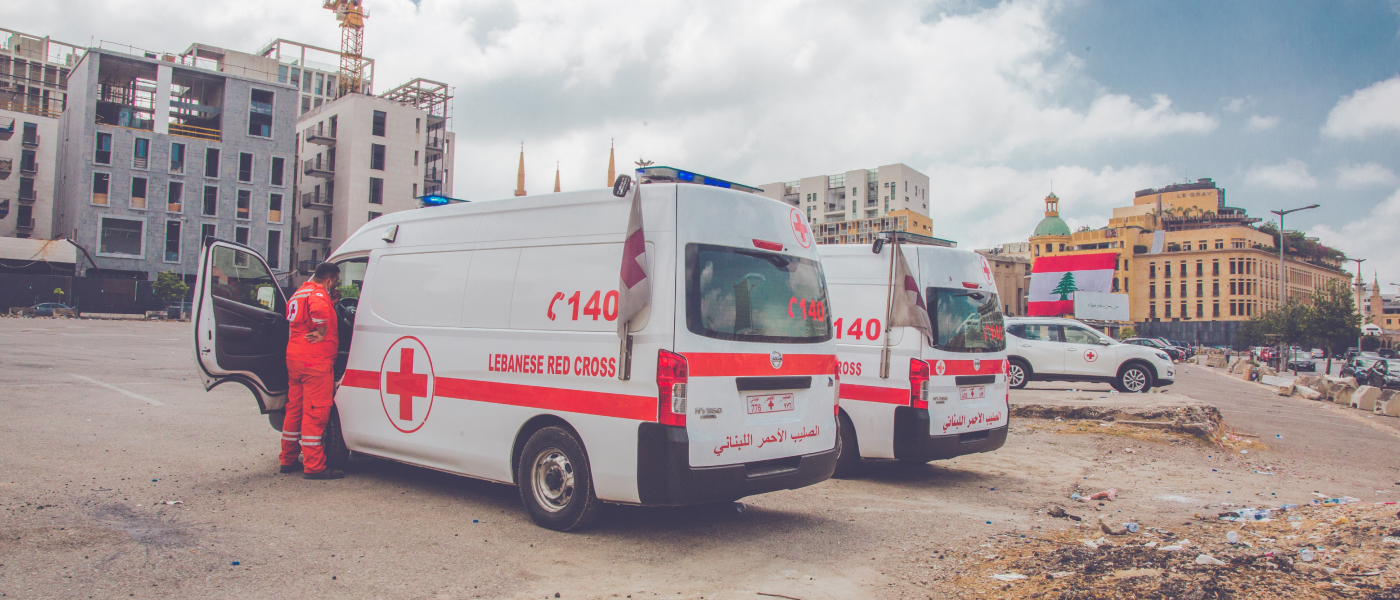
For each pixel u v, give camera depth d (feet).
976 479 26.17
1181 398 43.75
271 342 23.31
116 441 25.53
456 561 15.12
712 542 17.11
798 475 17.67
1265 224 410.72
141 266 181.78
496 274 19.25
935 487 24.49
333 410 22.80
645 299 15.96
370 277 22.52
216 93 198.70
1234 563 14.29
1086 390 60.39
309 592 13.15
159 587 13.04
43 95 274.57
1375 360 110.93
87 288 169.58
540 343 17.88
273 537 16.16
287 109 201.05
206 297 21.58
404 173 228.63
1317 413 58.29
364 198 221.87
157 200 183.62
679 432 15.47
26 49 282.15
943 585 14.44
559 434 17.26
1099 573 14.23
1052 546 16.97
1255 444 37.52
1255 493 25.45
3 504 17.26
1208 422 37.68
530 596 13.44
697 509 20.02
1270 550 15.37
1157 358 57.00
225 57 233.76
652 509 19.81
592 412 16.65
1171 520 20.24
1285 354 149.69
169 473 21.45
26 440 24.67
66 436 25.80
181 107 193.36
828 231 404.36
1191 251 355.77
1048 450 32.60
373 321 21.95
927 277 24.80
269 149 197.88
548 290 18.04
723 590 14.06
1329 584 12.88
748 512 19.99
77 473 20.66
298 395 22.20
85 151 175.73
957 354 24.80
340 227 221.87
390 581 13.87
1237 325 341.82
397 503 19.36
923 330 23.90
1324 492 26.25
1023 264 390.83
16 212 207.72
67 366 49.37
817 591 14.11
